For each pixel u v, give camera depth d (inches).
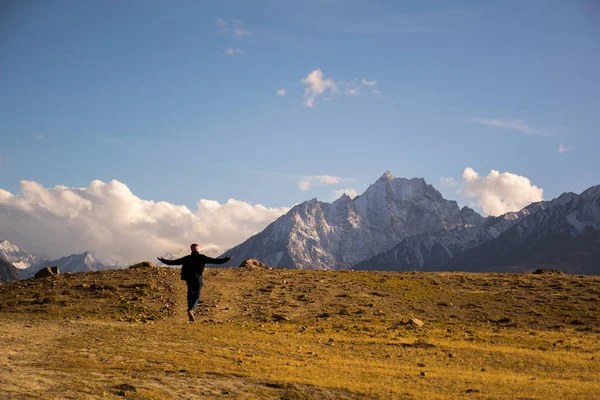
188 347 1101.1
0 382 645.3
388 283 2456.9
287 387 748.0
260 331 1560.0
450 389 839.1
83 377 712.4
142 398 636.7
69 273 2600.9
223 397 681.0
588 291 2281.0
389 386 826.8
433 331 1700.3
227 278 2513.5
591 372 1090.7
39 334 1207.6
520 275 2753.4
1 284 2417.6
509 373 1063.0
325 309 2038.6
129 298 2094.0
